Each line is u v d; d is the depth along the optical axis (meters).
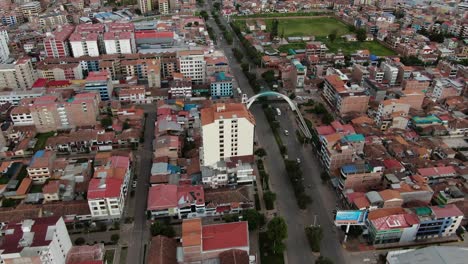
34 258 131.38
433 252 145.88
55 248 140.12
